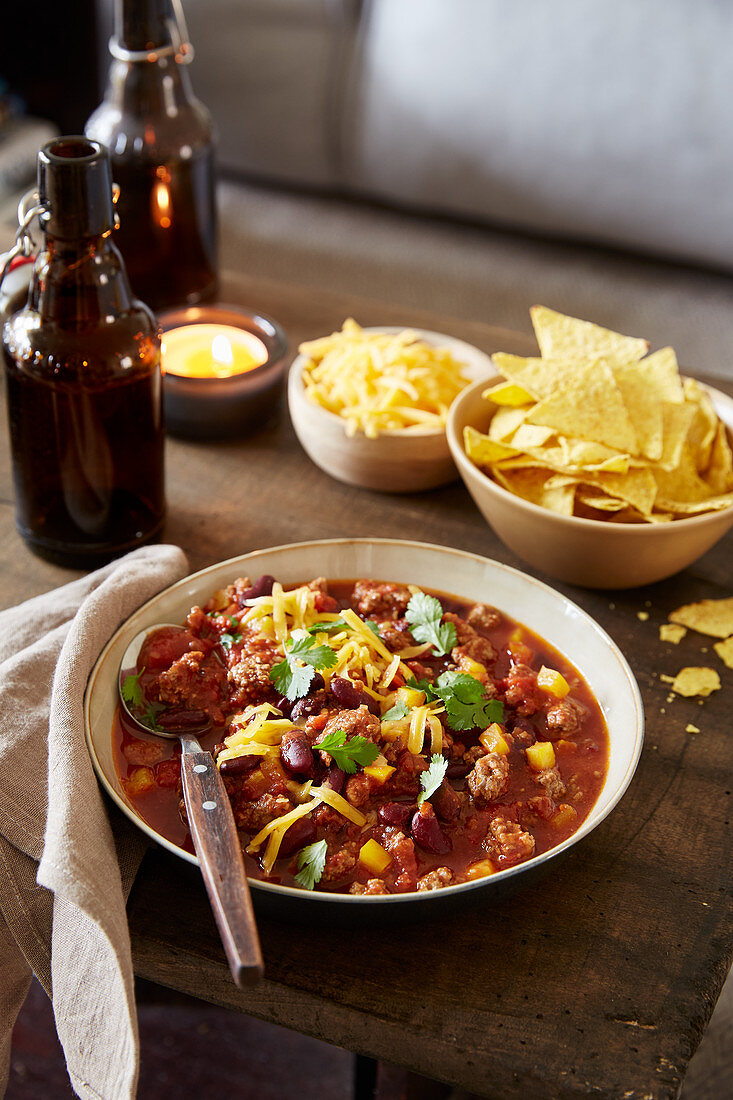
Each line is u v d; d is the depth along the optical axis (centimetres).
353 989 50
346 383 73
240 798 52
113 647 56
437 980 51
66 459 64
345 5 139
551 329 73
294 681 55
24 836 53
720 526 64
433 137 140
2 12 161
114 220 61
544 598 61
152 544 69
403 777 53
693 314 136
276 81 144
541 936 52
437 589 63
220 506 72
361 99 141
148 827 50
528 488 67
